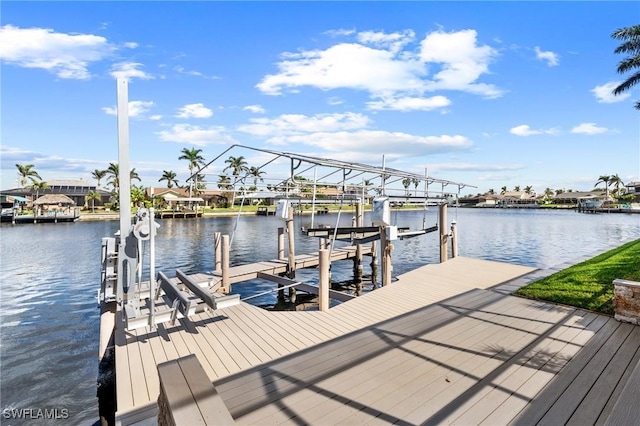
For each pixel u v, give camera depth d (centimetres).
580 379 374
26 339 872
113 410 575
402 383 379
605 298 654
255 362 491
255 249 2386
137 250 652
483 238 2884
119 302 638
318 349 475
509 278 988
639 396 279
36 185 6206
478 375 393
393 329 545
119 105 626
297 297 1293
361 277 1577
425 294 851
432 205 1588
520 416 313
